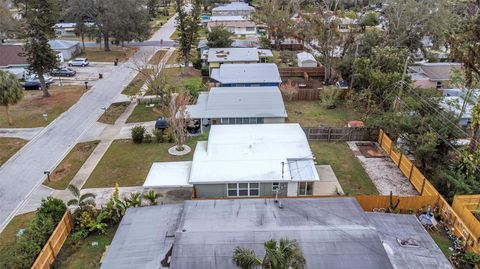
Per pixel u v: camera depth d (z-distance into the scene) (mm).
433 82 43750
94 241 20344
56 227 19484
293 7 68000
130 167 28344
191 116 32844
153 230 18406
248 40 69125
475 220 19391
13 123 36344
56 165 28906
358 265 15117
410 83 35781
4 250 19766
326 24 46000
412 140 25828
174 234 17922
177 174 23781
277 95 35906
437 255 17172
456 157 26062
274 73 44250
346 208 18859
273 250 12195
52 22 41469
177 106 32500
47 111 39406
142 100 42250
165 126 34156
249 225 17438
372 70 36250
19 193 25234
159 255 16750
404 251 17250
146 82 41969
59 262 18859
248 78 42781
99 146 31938
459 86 34812
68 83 48906
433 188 23078
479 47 25688
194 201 19844
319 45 50750
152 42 72312
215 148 25562
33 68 41781
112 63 58500
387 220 19562
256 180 22391
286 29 64188
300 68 51969
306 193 23609
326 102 39969
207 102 35062
